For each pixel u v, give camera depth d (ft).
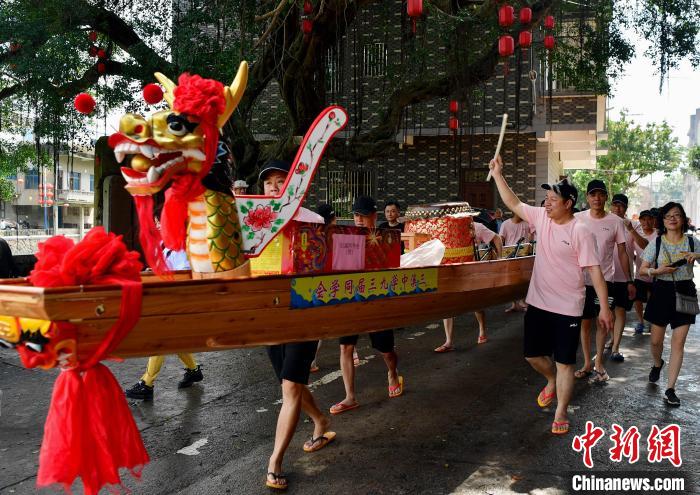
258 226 11.21
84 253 7.64
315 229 12.17
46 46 31.22
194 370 19.43
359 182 60.39
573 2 37.47
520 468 12.78
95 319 7.53
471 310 17.78
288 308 10.63
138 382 18.61
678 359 17.19
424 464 13.03
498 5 30.76
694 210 282.77
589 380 19.92
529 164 56.95
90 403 7.50
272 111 57.98
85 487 7.41
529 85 53.93
